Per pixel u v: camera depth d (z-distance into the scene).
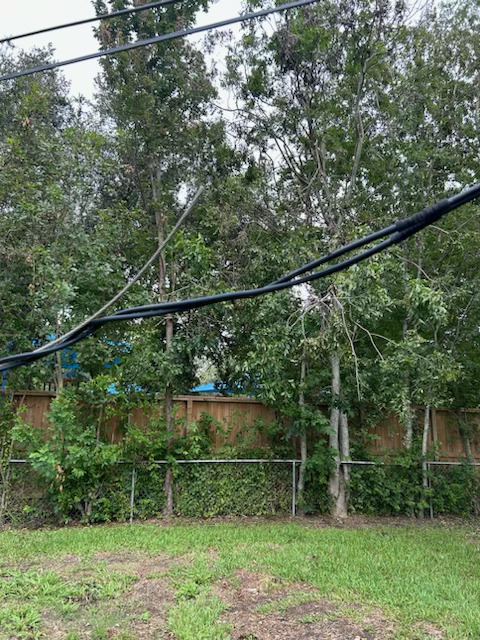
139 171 8.71
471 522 7.71
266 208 8.05
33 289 6.97
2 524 6.61
